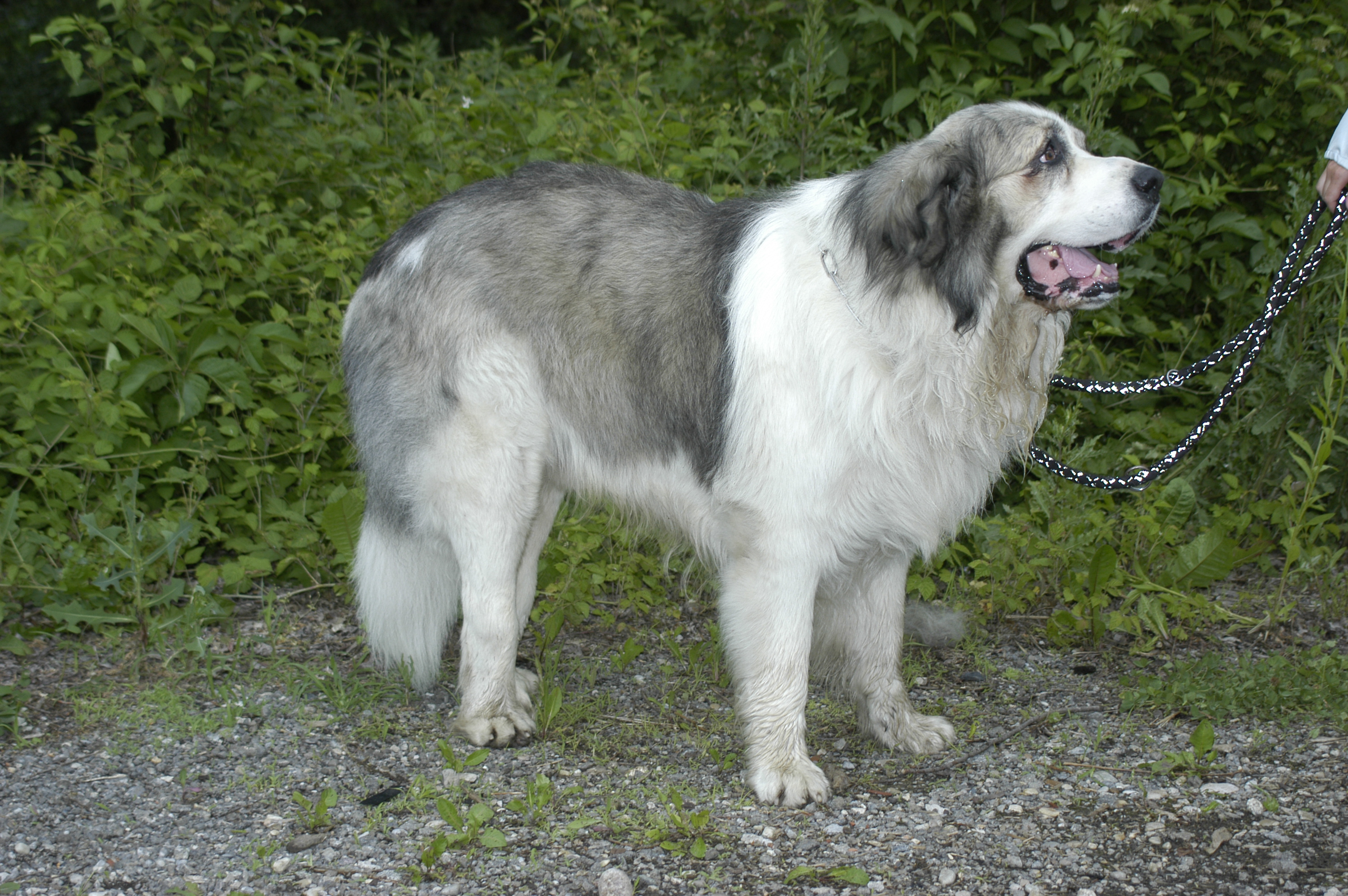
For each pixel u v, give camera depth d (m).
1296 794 3.14
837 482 3.15
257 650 4.23
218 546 5.04
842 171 5.38
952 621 4.34
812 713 3.81
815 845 2.96
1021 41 5.64
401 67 8.05
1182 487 4.70
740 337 3.21
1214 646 4.32
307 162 5.69
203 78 5.88
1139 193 2.97
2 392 4.64
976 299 3.05
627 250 3.42
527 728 3.60
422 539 3.66
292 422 5.03
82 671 4.04
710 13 6.62
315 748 3.50
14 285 4.91
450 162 5.59
